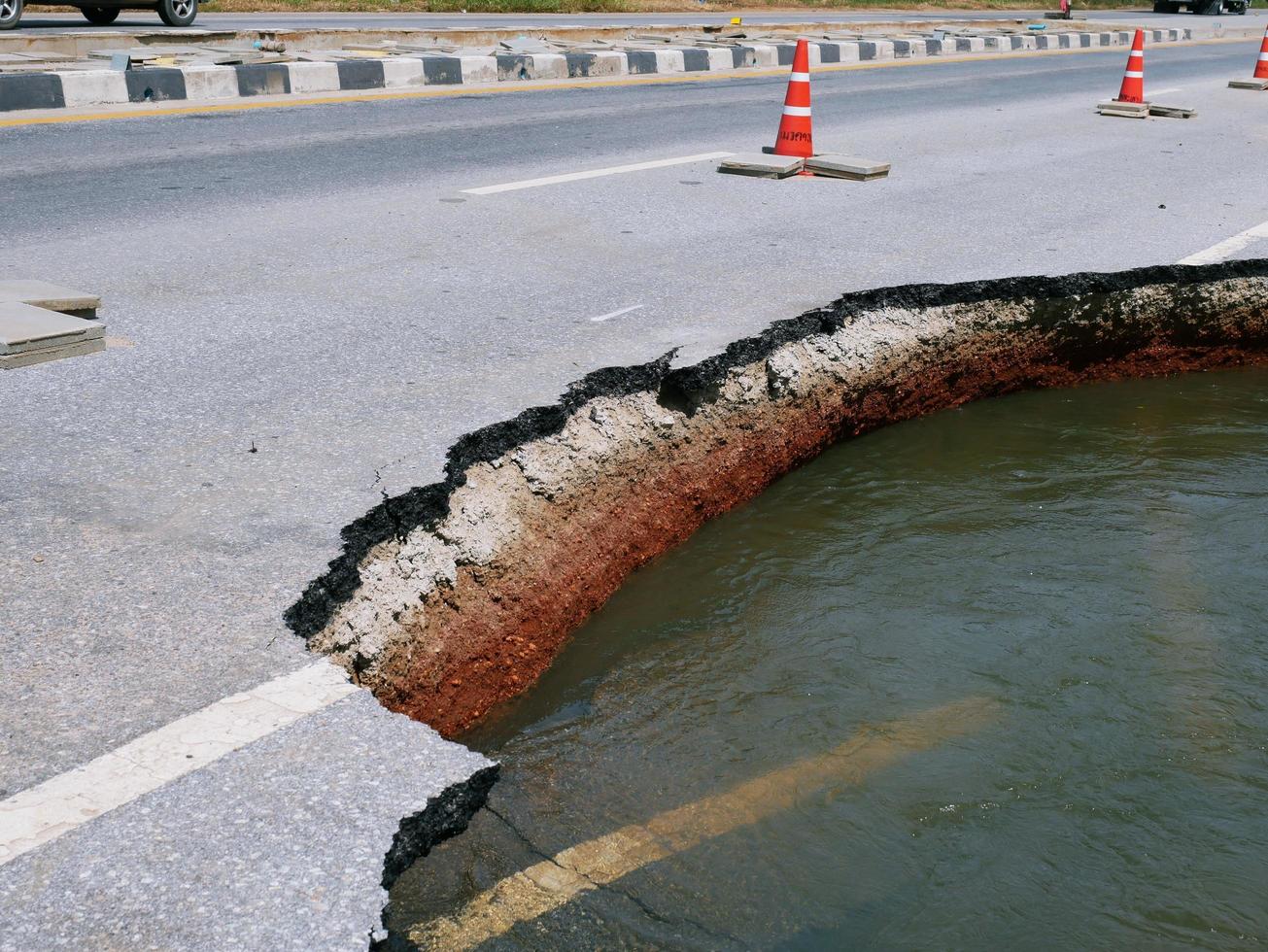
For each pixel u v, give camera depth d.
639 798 2.90
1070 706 3.33
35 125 9.27
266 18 19.02
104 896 1.96
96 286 5.27
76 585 2.84
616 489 4.17
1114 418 5.49
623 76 14.73
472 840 2.55
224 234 6.26
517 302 5.19
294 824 2.13
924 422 5.43
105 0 15.42
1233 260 6.06
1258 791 3.00
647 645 3.70
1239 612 3.82
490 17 22.20
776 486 4.78
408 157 8.62
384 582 3.18
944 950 2.50
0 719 2.36
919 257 6.04
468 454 3.71
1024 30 24.55
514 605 3.59
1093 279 5.77
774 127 10.67
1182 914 2.62
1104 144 10.06
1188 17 36.03
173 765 2.26
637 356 4.53
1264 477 4.85
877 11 30.89
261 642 2.65
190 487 3.37
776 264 5.87
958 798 2.95
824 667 3.52
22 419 3.80
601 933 2.44
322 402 4.00
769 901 2.59
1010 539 4.31
